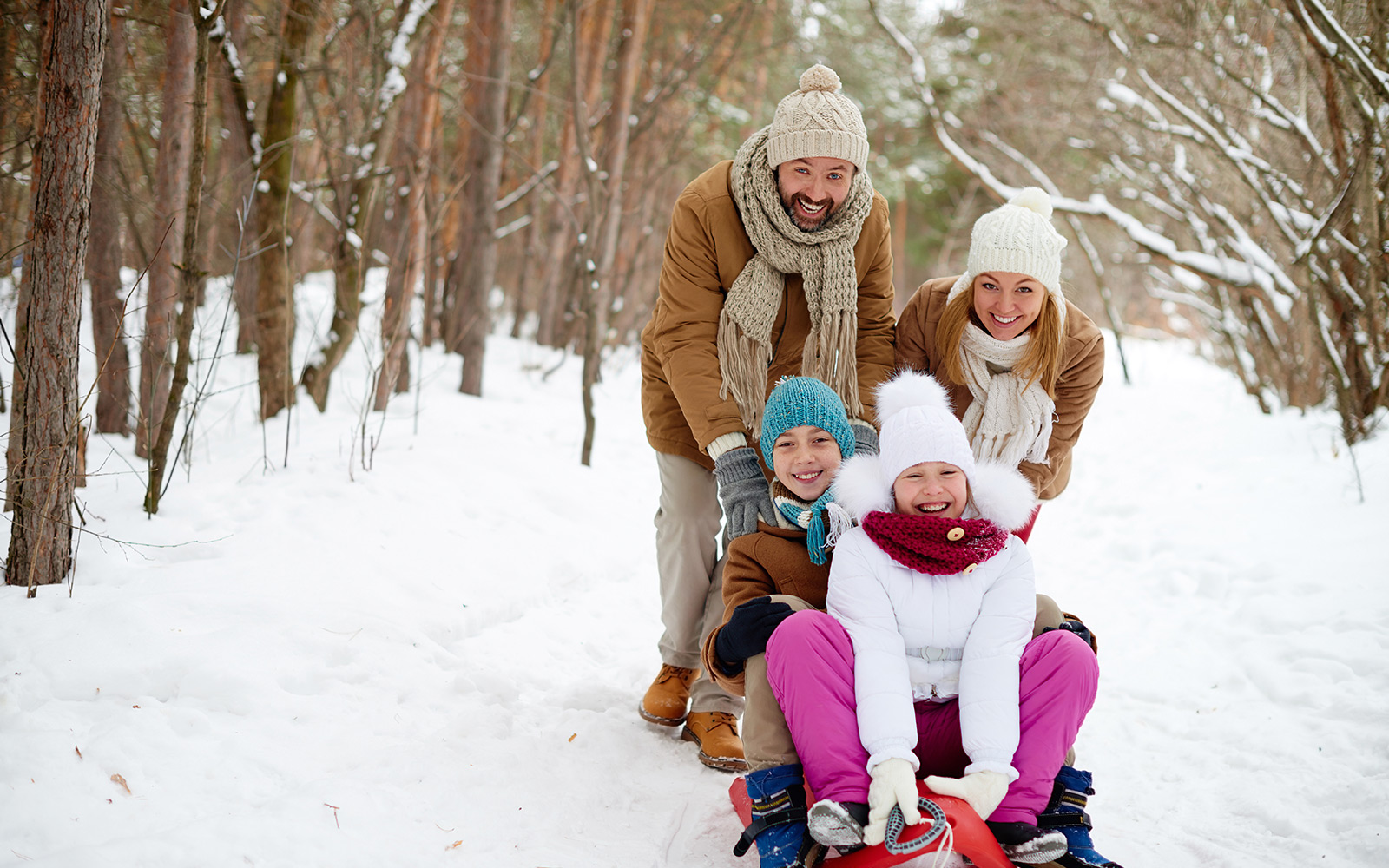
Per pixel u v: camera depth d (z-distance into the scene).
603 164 9.40
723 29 10.09
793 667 2.09
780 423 2.50
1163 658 3.49
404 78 6.29
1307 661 3.19
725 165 2.90
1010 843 2.02
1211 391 8.98
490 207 7.52
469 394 7.48
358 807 2.23
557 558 4.23
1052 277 2.61
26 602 2.91
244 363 6.93
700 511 2.94
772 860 2.03
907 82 15.24
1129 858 2.29
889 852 1.89
